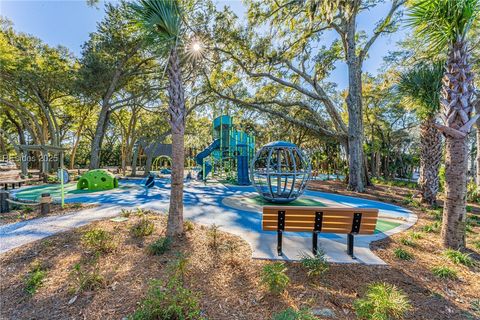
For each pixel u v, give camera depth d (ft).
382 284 8.76
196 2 32.91
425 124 26.63
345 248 12.61
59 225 16.66
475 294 8.53
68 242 13.08
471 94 12.64
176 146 13.82
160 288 8.40
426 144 26.78
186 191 37.50
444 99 13.07
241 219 19.24
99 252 11.43
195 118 80.79
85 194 33.40
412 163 103.30
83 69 45.88
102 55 46.73
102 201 27.27
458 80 12.58
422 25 13.21
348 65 37.88
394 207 25.05
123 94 65.26
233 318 7.11
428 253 12.14
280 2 36.09
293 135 84.84
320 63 43.11
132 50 47.39
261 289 8.57
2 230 15.51
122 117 82.79
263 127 93.40
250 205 25.59
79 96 52.31
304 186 28.22
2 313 7.58
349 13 24.93
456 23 12.14
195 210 22.77
